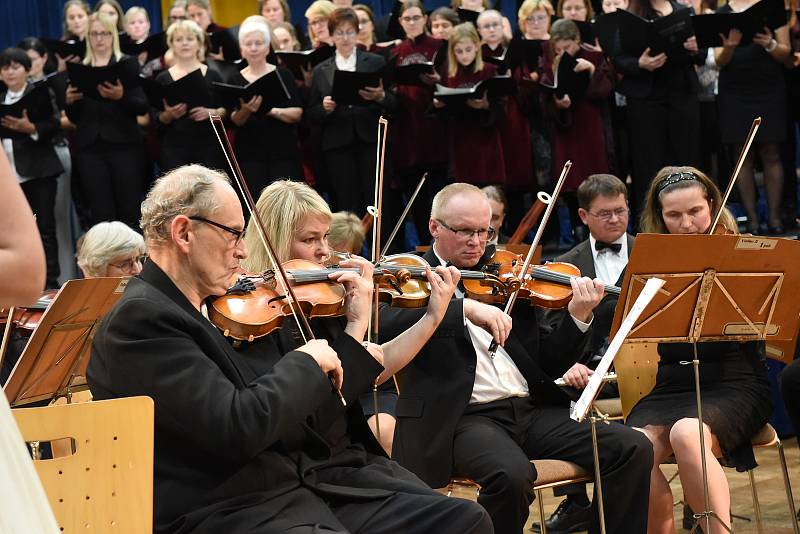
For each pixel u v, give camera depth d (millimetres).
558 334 3955
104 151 7098
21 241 1303
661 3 7445
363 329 3041
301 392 2562
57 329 3219
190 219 2627
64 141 7375
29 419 2338
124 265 4160
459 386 3723
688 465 3799
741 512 4969
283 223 3561
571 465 3738
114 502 2385
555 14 8023
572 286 3932
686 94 6992
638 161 7094
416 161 7309
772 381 6352
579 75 6930
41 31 9938
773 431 4191
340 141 7188
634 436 3705
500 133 7172
